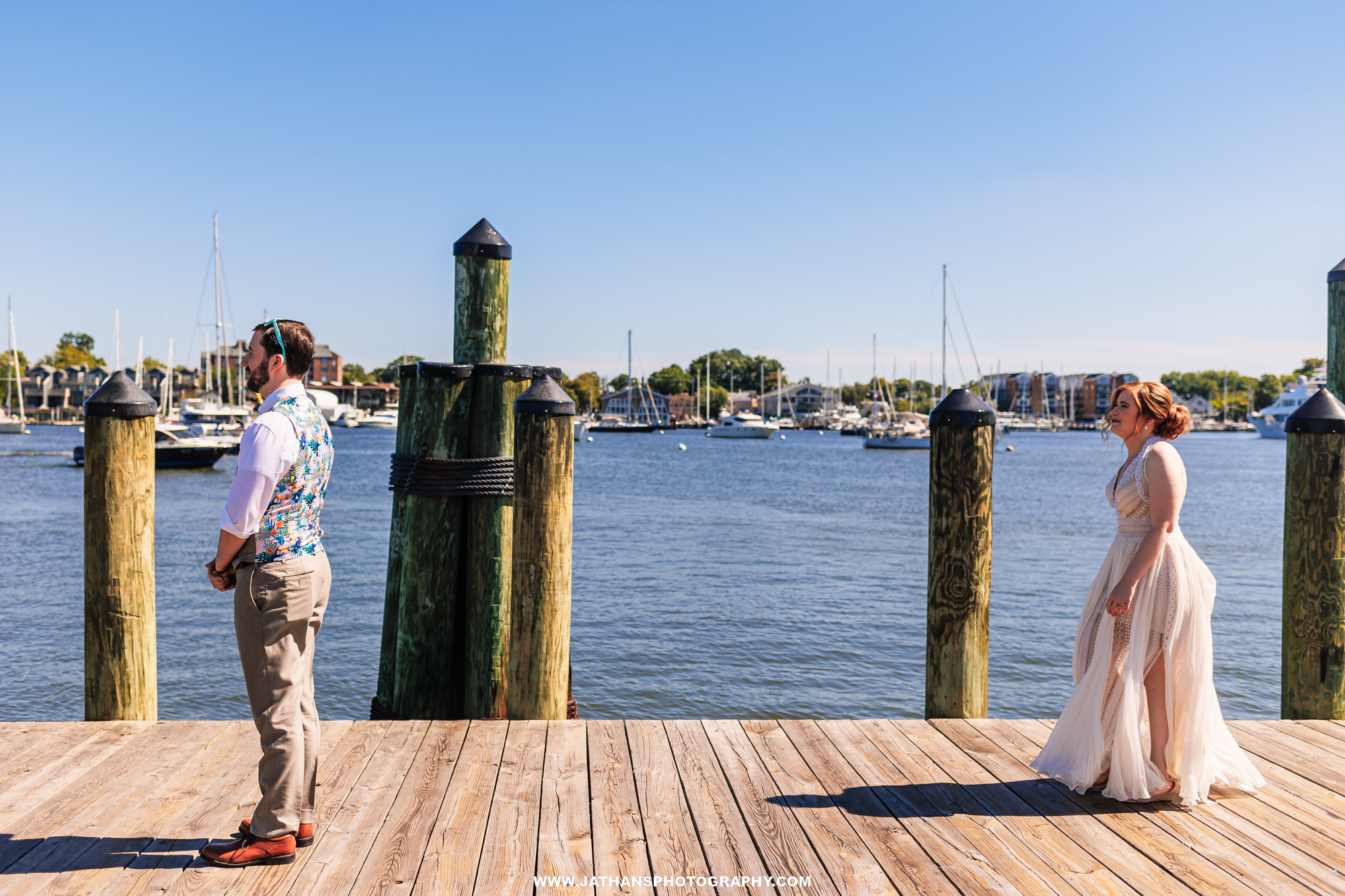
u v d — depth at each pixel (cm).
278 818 280
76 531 2166
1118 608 329
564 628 425
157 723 404
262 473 270
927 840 303
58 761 358
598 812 322
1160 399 338
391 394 16138
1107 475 5334
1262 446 10550
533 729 410
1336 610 425
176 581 1493
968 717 428
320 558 293
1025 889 269
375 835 301
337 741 392
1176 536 338
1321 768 368
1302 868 283
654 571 1670
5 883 264
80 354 15438
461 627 477
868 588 1509
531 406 410
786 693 936
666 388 17088
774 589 1487
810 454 7850
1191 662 329
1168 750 332
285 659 284
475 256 461
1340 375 464
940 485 417
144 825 304
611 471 5359
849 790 345
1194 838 305
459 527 468
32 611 1263
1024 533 2406
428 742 391
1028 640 1160
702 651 1089
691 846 297
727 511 2936
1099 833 308
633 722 423
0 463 5072
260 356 287
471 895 263
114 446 392
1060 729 354
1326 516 421
